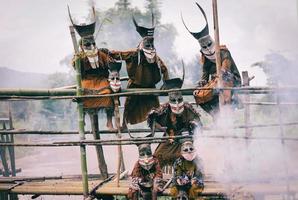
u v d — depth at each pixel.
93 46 7.54
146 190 6.95
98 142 6.83
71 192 7.22
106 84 7.60
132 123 8.04
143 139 6.83
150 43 7.83
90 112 7.52
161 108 7.27
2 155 10.10
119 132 7.49
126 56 7.81
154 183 6.84
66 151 23.84
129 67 7.91
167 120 7.29
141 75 7.93
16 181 8.03
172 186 6.89
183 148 6.89
